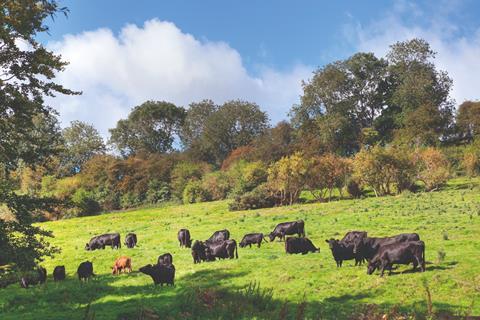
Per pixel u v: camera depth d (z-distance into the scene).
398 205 45.09
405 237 23.23
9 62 15.91
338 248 22.91
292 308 16.73
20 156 17.00
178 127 136.12
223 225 44.41
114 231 48.81
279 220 44.22
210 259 27.94
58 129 79.50
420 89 103.31
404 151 62.88
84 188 87.94
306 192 71.56
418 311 15.10
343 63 112.25
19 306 20.05
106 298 20.42
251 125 126.06
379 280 19.28
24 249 15.80
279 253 28.61
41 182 89.50
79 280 25.94
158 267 22.47
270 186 61.78
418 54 110.44
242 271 23.72
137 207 82.81
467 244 24.69
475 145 71.62
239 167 80.50
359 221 38.16
